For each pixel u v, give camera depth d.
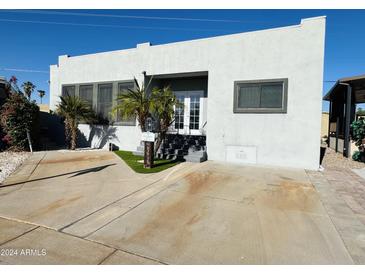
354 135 9.51
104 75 11.31
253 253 2.82
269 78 7.98
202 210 4.12
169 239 3.12
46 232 3.27
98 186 5.49
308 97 7.51
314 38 7.37
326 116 23.80
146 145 7.45
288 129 7.79
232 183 5.83
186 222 3.64
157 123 8.96
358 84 10.11
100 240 3.07
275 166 7.94
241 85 8.41
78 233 3.25
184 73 9.59
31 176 6.36
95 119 11.57
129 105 7.95
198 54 9.12
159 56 9.90
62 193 4.96
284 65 7.77
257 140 8.23
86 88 11.90
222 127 8.72
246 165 8.05
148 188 5.37
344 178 6.43
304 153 7.62
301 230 3.40
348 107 9.88
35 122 11.08
